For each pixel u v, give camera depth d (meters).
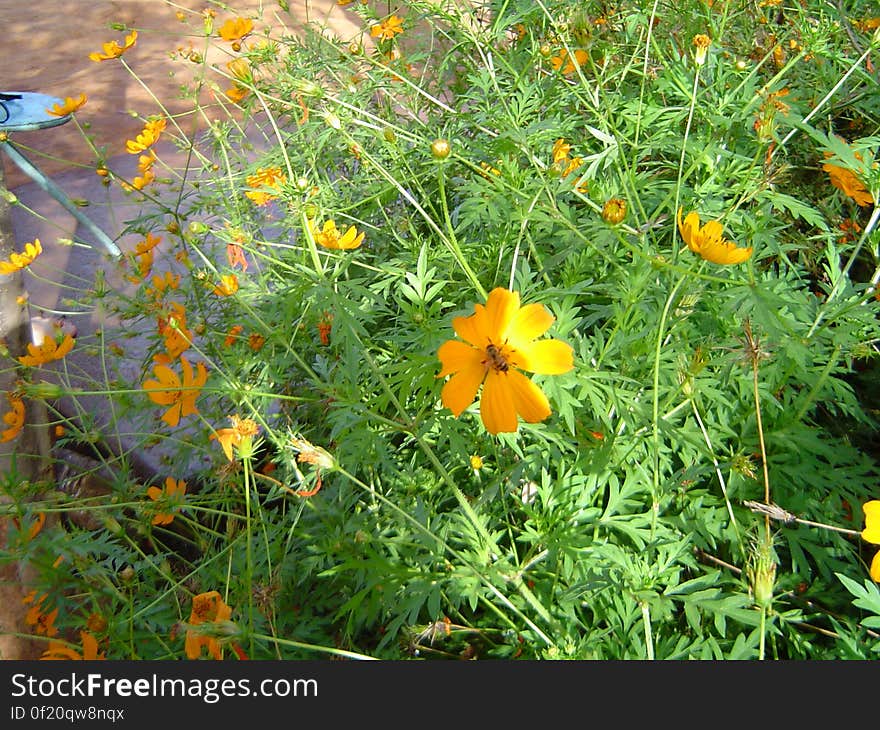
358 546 1.93
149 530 2.29
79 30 9.85
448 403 1.63
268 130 4.39
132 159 6.51
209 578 2.33
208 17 3.57
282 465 2.60
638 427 1.99
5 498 2.38
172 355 2.67
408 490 2.19
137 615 2.08
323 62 3.54
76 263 4.96
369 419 2.07
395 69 3.46
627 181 2.43
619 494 1.94
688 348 2.07
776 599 1.80
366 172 3.19
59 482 2.98
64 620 2.23
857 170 2.12
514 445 1.98
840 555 1.95
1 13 10.41
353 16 7.34
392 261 2.48
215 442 2.65
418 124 3.29
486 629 1.97
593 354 2.07
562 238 2.33
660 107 2.70
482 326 1.62
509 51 3.41
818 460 2.25
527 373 1.93
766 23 3.29
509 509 2.12
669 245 2.46
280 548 2.25
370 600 1.79
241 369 2.71
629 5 3.41
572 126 2.64
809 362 2.17
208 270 2.95
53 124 3.84
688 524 1.94
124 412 2.76
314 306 2.36
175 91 7.98
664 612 1.75
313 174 3.17
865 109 2.85
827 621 1.95
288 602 2.22
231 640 1.73
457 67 3.78
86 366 4.02
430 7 3.04
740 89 2.68
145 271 3.03
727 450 2.10
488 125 2.95
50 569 2.16
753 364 1.75
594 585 1.79
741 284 1.79
